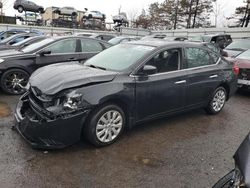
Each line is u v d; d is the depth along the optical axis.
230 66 5.88
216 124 5.21
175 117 5.48
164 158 3.81
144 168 3.53
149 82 4.36
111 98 3.94
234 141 4.47
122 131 4.27
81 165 3.52
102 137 3.99
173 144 4.25
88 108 3.72
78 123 3.70
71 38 7.45
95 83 3.86
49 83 3.83
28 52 6.93
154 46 4.74
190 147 4.18
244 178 1.84
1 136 4.21
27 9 35.62
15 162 3.51
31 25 33.06
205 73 5.24
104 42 8.03
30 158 3.62
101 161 3.64
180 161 3.75
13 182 3.12
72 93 3.64
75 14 38.88
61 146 3.68
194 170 3.54
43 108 3.67
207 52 5.47
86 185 3.12
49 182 3.15
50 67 4.52
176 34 31.70
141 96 4.30
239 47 10.00
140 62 4.37
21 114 4.07
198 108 5.40
